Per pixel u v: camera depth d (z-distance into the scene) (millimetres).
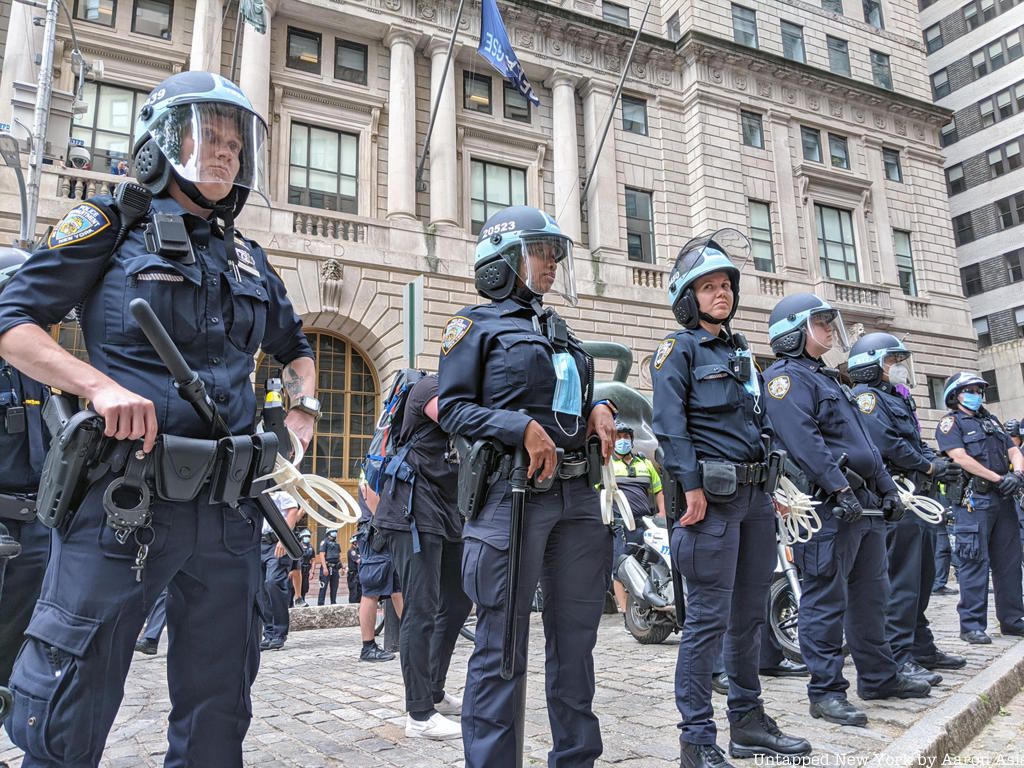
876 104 24969
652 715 3893
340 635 8297
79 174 14008
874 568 4121
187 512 1824
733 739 3252
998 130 37094
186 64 16453
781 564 5098
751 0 23859
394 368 16625
